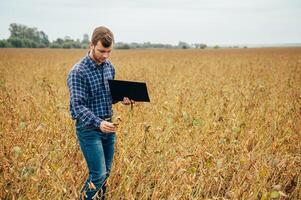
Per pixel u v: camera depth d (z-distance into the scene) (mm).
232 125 6035
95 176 3619
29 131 5246
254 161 4348
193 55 45219
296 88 11164
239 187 3945
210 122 6125
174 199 3715
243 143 5250
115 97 3742
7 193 3797
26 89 10125
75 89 3426
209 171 4281
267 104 8227
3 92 9000
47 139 4875
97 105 3598
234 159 4648
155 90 9938
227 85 11406
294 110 7262
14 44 100500
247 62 27031
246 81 12656
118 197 3986
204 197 4191
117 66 21984
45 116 6094
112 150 3873
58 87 10539
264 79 14320
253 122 6570
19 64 24156
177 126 5488
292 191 4504
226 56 40875
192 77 14320
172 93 9289
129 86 3594
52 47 101188
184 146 4922
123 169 4359
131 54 49156
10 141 4859
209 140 5340
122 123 5891
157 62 27109
